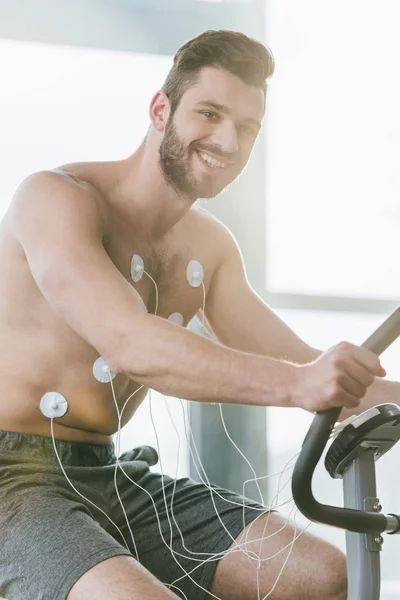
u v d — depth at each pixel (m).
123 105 4.09
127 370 1.65
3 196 3.89
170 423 4.02
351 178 4.54
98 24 4.11
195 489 2.09
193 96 1.94
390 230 4.56
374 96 4.60
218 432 4.14
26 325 1.93
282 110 4.50
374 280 4.52
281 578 1.90
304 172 4.50
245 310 2.30
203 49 1.95
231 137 1.93
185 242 2.19
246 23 4.43
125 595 1.54
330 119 4.55
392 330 1.48
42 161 3.96
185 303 2.20
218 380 1.57
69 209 1.82
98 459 2.03
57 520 1.70
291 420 4.26
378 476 4.36
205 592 1.97
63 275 1.73
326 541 1.92
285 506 4.18
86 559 1.60
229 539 1.96
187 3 4.29
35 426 1.94
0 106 3.95
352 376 1.45
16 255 1.93
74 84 4.05
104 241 1.95
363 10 4.63
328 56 4.57
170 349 1.60
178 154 1.95
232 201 4.37
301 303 4.40
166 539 2.01
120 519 2.02
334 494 4.21
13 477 1.85
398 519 1.48
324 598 1.86
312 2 4.57
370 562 1.49
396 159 4.59
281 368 1.54
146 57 4.17
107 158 4.04
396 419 1.46
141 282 2.05
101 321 1.66
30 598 1.63
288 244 4.44
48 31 4.05
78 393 1.95
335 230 4.50
